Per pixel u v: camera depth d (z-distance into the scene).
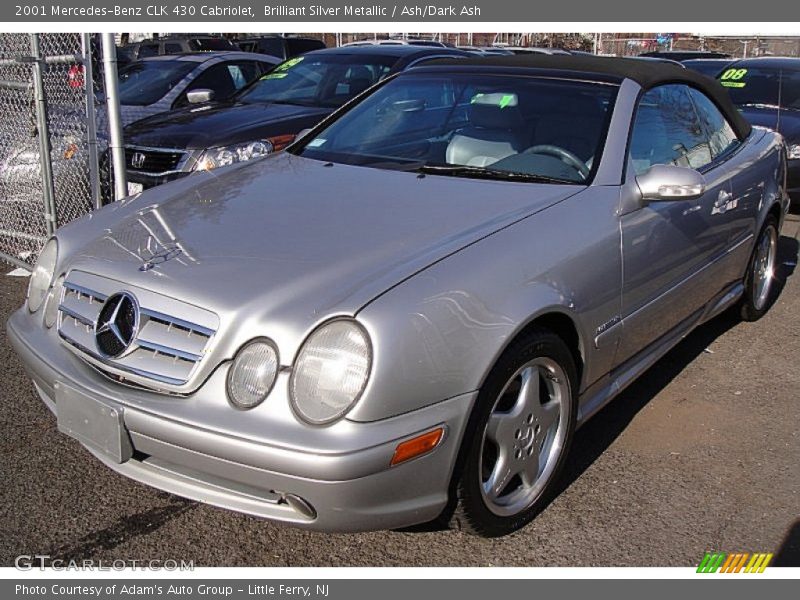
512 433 2.80
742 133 4.83
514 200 3.14
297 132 5.98
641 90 3.77
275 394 2.36
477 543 2.89
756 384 4.29
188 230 2.98
